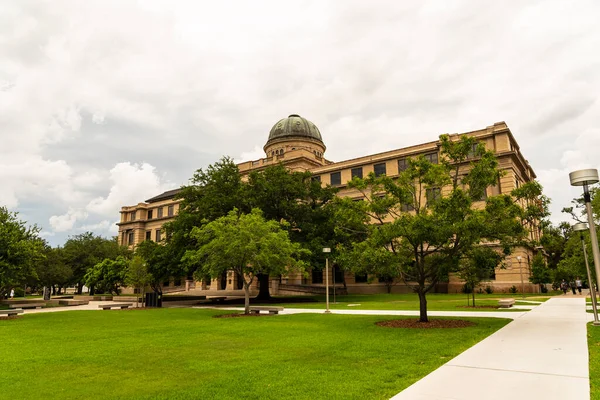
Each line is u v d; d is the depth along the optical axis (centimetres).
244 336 1395
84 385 777
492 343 1155
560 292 4575
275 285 5409
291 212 4109
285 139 7075
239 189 4088
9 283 2480
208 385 759
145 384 779
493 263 1655
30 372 888
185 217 3972
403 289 5056
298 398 668
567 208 4994
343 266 1789
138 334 1503
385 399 659
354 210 1816
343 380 777
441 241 1545
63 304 4097
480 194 1683
